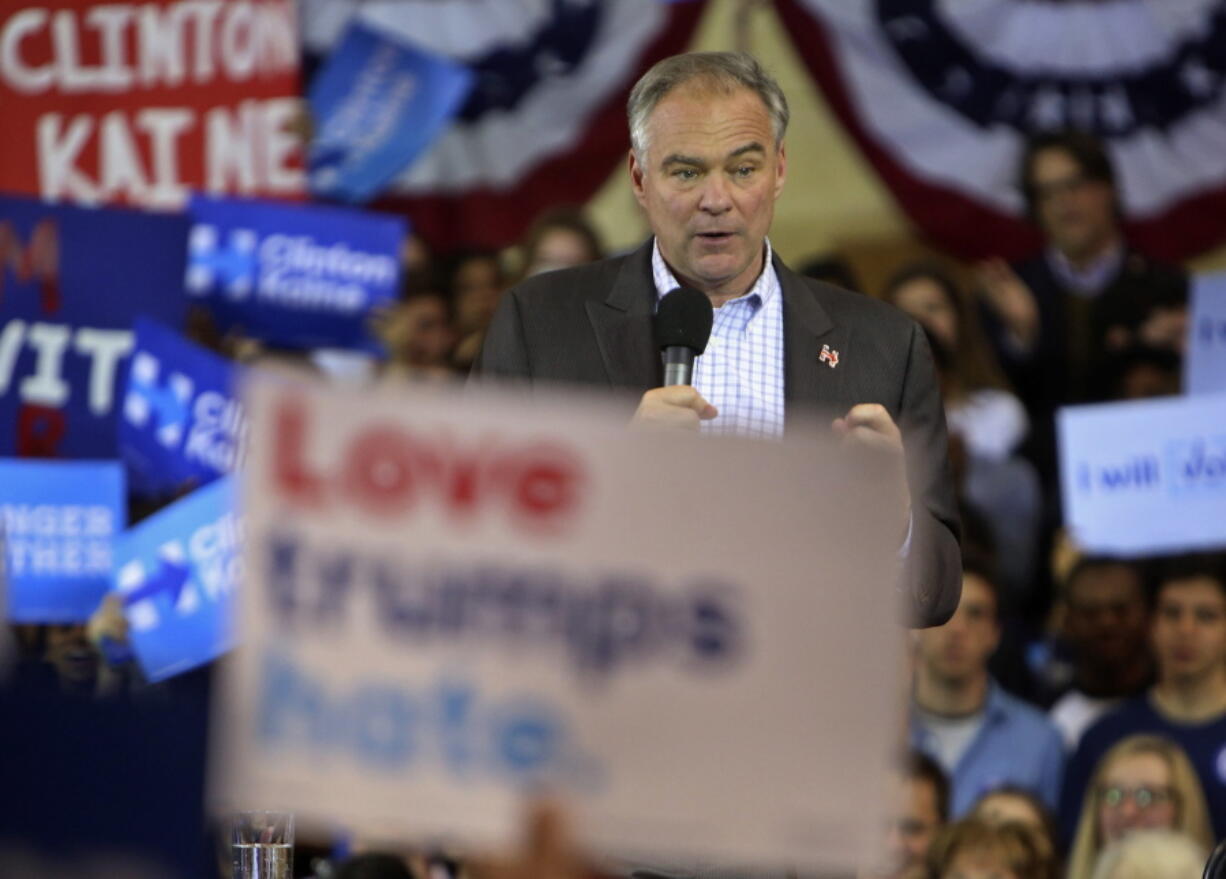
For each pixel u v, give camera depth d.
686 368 8.89
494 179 21.00
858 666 4.56
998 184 20.56
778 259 9.82
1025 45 20.48
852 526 4.57
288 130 20.92
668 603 4.54
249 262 19.02
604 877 8.13
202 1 20.94
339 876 11.69
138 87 21.00
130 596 16.86
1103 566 18.73
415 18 21.08
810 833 4.53
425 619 4.51
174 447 17.75
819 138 20.88
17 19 20.95
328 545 4.51
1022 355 20.36
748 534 4.57
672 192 9.16
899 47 20.67
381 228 19.28
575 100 20.94
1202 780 18.08
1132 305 20.25
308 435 4.51
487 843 4.47
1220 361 20.03
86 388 18.34
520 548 4.53
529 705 4.50
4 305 18.28
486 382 9.55
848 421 8.02
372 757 4.48
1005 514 19.47
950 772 18.05
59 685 4.46
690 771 4.52
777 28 20.86
